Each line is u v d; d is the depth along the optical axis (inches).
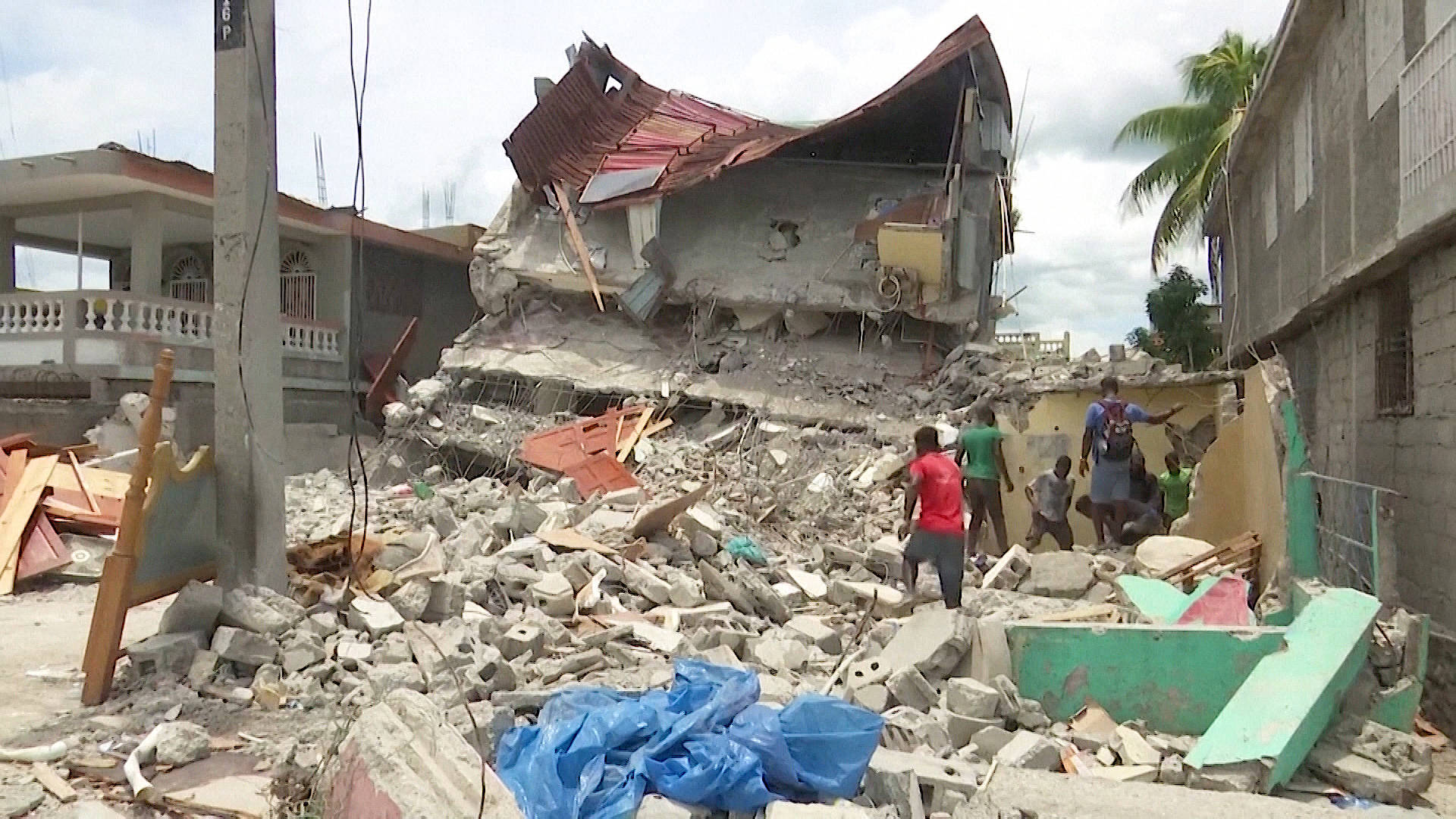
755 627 315.9
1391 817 175.3
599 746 169.5
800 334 766.5
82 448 522.0
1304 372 498.0
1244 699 210.8
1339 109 374.3
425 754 146.9
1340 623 224.1
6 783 173.9
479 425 695.7
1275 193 524.4
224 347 260.5
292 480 632.4
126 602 225.3
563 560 342.3
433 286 888.3
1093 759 209.9
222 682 228.7
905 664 238.7
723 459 627.2
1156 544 364.5
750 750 167.6
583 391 732.7
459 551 364.5
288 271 794.8
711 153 776.9
